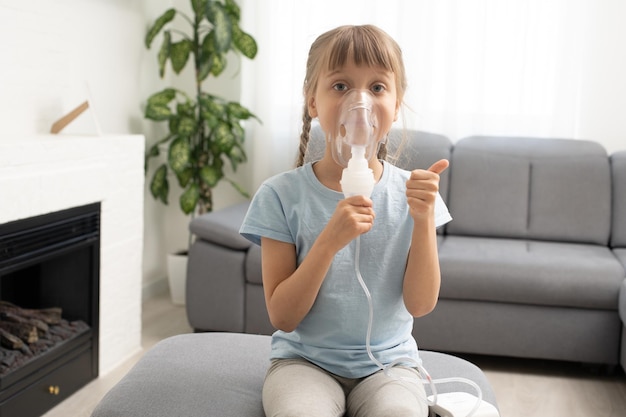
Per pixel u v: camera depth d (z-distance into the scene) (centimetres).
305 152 168
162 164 398
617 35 359
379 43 135
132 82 360
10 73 259
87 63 315
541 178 334
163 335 323
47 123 283
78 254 262
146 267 391
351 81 134
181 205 365
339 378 140
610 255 305
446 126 371
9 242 213
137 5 362
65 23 294
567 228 328
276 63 388
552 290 279
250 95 395
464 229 337
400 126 367
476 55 366
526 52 363
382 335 142
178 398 145
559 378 282
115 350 283
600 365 289
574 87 360
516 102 367
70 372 251
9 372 217
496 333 288
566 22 356
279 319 136
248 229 142
